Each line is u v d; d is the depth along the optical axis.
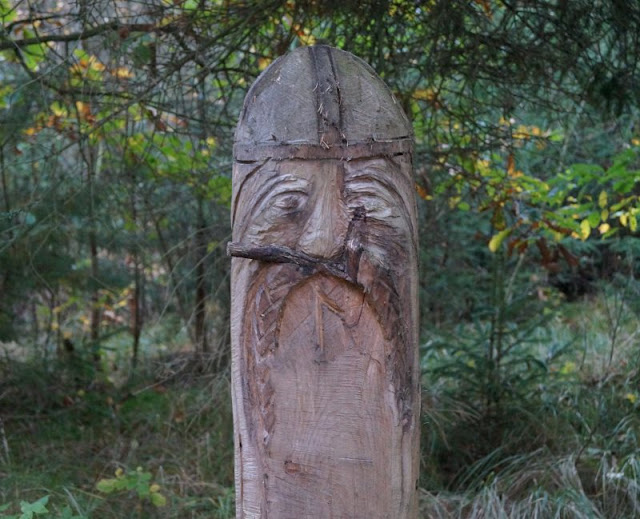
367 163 1.67
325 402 1.70
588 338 4.88
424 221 4.41
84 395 4.23
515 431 3.43
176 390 4.34
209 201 4.19
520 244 3.53
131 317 5.76
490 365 3.42
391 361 1.70
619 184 3.20
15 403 4.05
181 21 3.16
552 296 5.78
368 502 1.72
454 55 3.24
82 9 2.99
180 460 3.52
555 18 3.18
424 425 3.39
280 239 1.65
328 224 1.64
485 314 3.56
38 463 3.53
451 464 3.42
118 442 3.76
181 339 5.38
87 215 3.72
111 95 3.21
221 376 3.71
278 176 1.65
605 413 3.61
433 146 3.65
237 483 1.78
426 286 4.77
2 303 3.92
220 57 3.22
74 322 5.04
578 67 3.29
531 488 2.97
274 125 1.66
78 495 3.13
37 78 2.92
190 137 3.59
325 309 1.68
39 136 3.88
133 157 3.61
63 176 3.24
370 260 1.65
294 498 1.73
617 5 3.05
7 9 3.21
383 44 3.23
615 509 2.88
